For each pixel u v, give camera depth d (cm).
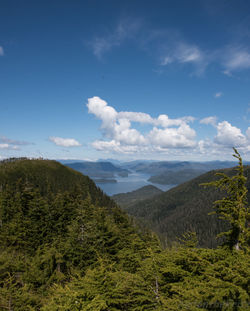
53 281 2161
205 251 971
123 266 1998
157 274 1055
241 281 715
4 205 4984
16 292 1680
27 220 4134
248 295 649
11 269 2166
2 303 1546
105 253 2727
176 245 1622
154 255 1148
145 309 986
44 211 4244
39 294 1925
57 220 4331
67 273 2436
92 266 2386
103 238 3041
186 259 1020
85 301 999
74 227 2983
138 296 1017
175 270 990
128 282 1074
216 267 816
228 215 932
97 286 1055
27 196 5225
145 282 1068
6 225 4188
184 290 776
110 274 1098
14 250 3306
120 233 3534
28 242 3606
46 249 2783
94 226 3159
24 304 1595
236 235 909
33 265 2250
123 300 1000
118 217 5022
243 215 873
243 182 910
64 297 1065
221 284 716
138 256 1923
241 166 930
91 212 4703
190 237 1803
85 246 2647
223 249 926
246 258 805
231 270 748
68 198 5344
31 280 2055
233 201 945
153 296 1013
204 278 930
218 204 995
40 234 3812
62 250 2617
